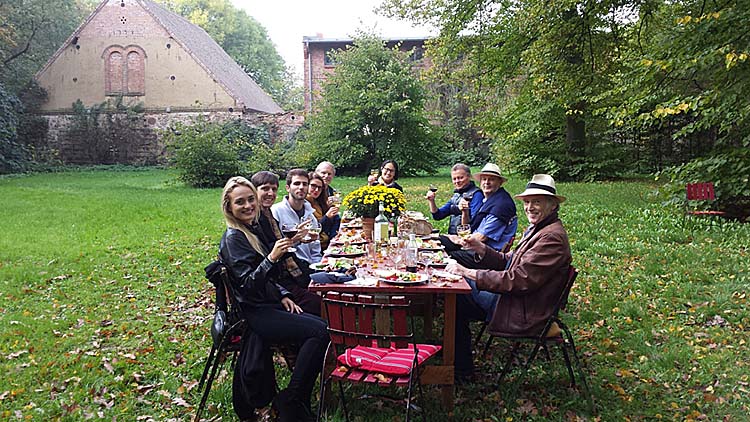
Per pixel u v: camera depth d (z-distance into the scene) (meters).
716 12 9.55
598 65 15.05
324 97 25.28
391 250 4.74
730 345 4.75
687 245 8.27
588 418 3.71
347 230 6.24
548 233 3.91
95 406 3.95
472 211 6.73
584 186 16.47
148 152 30.05
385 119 24.36
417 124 24.95
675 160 20.67
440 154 25.92
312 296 4.48
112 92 29.97
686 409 3.76
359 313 3.28
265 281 3.57
